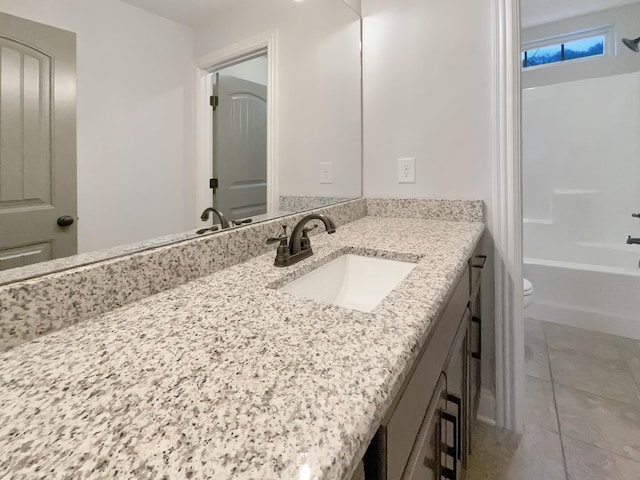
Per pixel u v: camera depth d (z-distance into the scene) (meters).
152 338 0.53
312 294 0.98
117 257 0.70
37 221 0.63
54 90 0.65
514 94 1.40
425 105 1.61
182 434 0.33
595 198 2.90
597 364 2.00
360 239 1.23
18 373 0.45
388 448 0.46
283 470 0.28
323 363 0.45
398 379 0.44
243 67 1.17
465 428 1.12
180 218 0.95
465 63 1.51
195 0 0.99
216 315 0.62
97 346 0.52
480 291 1.50
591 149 2.92
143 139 0.85
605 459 1.35
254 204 1.23
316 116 1.51
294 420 0.34
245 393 0.39
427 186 1.63
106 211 0.75
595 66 2.91
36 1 0.62
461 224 1.46
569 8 2.80
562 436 1.48
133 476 0.28
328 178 1.58
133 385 0.41
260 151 1.25
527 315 2.68
